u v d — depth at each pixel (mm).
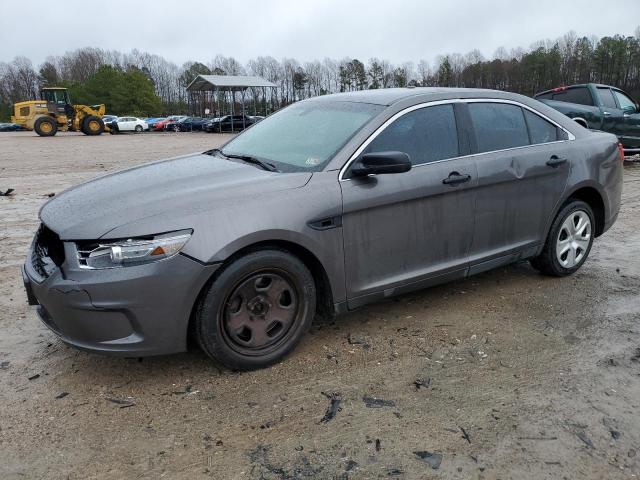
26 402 3004
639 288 4672
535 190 4383
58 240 3166
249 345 3256
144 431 2754
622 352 3545
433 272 3904
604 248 5891
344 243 3438
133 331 2945
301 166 3551
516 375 3268
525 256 4500
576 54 79812
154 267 2873
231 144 4383
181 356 3498
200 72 101688
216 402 2996
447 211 3879
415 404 2975
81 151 20906
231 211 3066
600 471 2479
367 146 3584
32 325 4004
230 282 3074
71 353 3561
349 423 2811
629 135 11773
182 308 2971
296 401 3004
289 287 3346
